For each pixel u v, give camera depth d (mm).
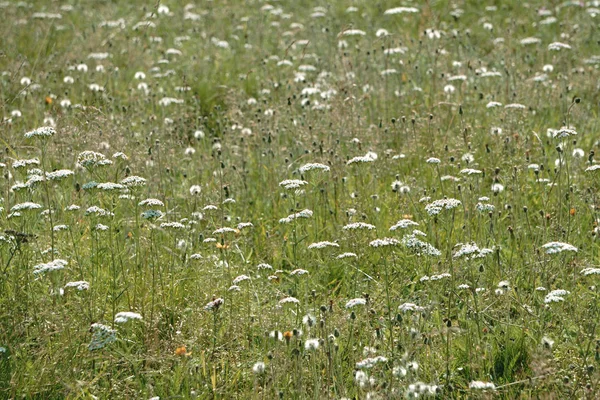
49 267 6914
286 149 11406
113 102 13109
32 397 6469
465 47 15539
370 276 8484
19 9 19297
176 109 12992
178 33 19094
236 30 19109
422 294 7688
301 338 6910
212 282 8078
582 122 12141
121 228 9000
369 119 12727
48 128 7895
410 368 6270
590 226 9281
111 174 9828
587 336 6953
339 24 18641
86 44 16500
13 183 9625
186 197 10203
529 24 18719
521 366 6855
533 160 10977
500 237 8961
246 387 6578
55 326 6965
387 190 10469
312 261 8875
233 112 12945
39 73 14305
